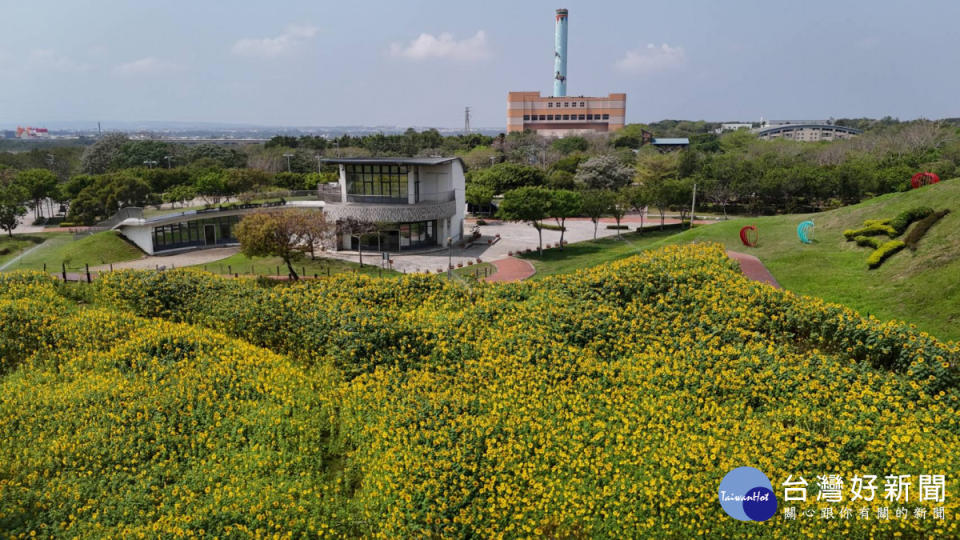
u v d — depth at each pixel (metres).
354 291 20.05
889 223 26.25
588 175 76.00
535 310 17.31
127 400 13.91
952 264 20.94
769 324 15.75
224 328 18.80
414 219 44.88
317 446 12.80
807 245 28.39
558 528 10.22
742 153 94.88
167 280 21.36
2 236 51.97
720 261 19.48
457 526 10.15
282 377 14.98
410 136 116.56
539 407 12.91
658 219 67.12
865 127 192.25
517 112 148.62
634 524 10.07
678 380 13.73
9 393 14.33
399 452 11.79
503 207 45.91
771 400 12.90
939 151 76.00
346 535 10.45
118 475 11.61
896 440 10.78
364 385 14.42
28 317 17.78
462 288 20.53
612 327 16.02
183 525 10.05
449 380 14.52
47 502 10.84
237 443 12.72
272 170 87.25
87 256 42.31
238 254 43.56
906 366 13.64
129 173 65.94
